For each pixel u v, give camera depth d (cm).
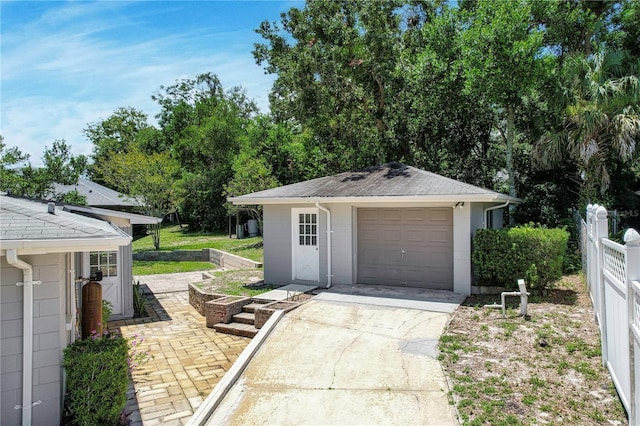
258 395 534
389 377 556
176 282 1608
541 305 845
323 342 695
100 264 1010
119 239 434
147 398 560
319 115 1783
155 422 492
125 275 1038
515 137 1881
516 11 1475
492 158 1884
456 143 1877
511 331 693
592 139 1391
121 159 2672
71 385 450
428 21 2034
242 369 611
